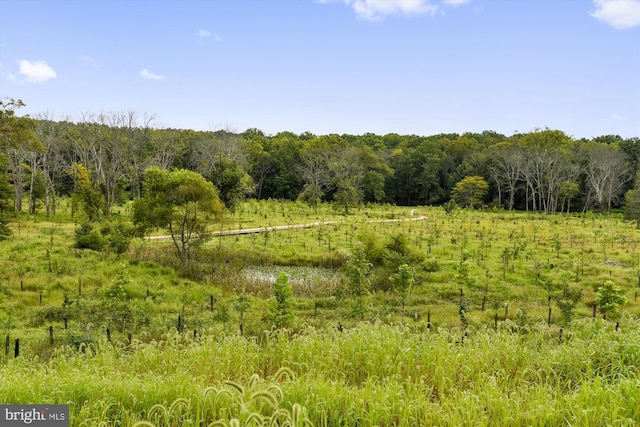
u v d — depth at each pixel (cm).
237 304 1658
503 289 2098
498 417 566
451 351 812
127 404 612
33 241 2867
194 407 585
